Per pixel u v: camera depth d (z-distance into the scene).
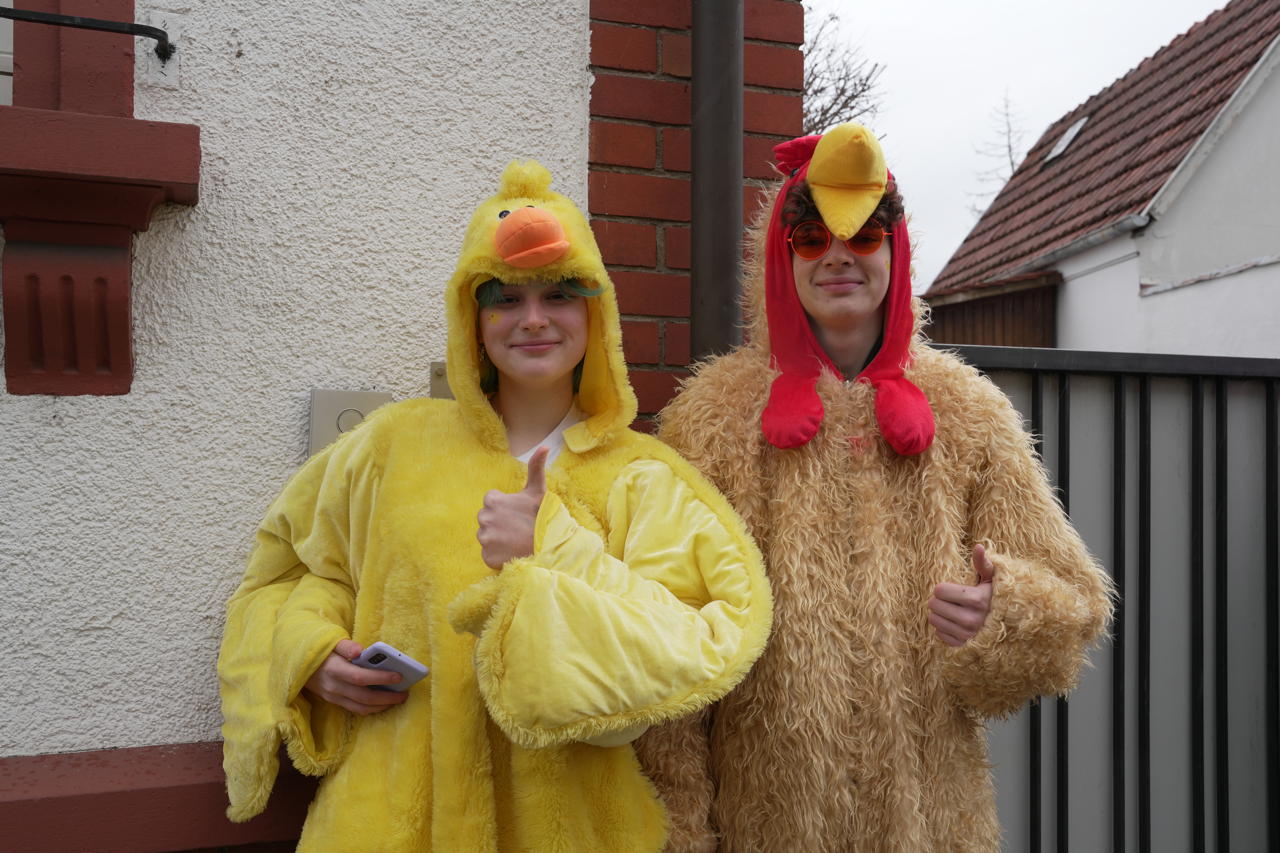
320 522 1.56
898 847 1.49
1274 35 6.65
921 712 1.56
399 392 1.87
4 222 1.60
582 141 2.01
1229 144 6.63
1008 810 2.34
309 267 1.82
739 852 1.54
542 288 1.49
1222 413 2.50
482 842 1.34
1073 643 1.50
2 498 1.65
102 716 1.69
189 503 1.74
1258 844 2.55
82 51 1.67
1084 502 2.42
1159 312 6.51
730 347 1.97
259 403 1.79
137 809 1.55
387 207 1.87
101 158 1.55
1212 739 2.53
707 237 1.97
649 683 1.24
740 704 1.55
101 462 1.70
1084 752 2.41
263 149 1.80
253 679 1.50
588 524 1.49
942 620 1.50
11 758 1.65
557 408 1.62
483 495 1.48
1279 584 2.57
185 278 1.75
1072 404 2.43
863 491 1.58
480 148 1.93
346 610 1.54
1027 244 8.52
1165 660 2.48
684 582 1.45
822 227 1.58
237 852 1.68
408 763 1.39
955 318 8.54
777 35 2.16
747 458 1.62
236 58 1.78
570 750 1.38
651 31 2.06
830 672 1.50
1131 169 7.62
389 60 1.88
